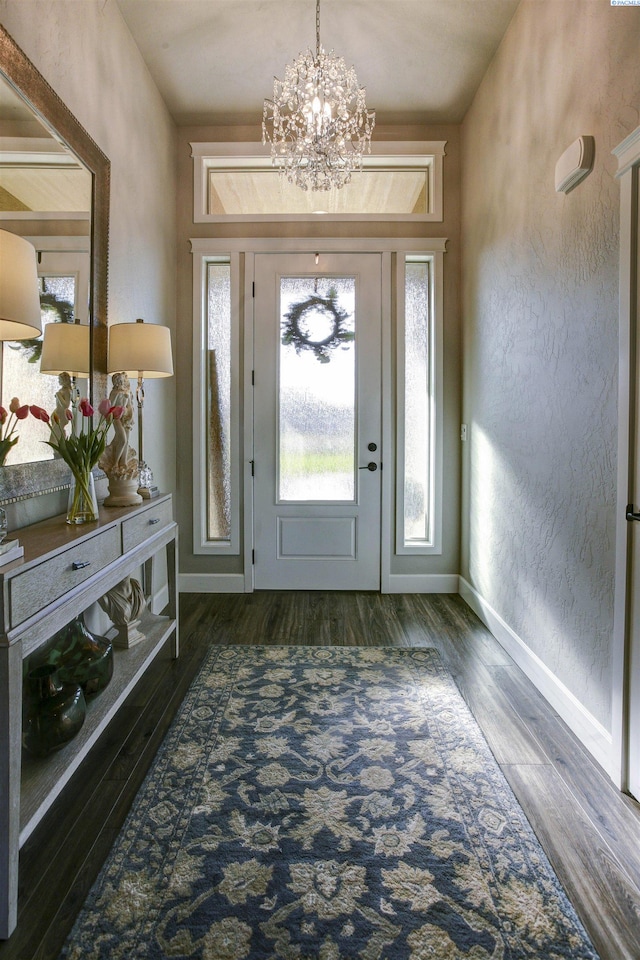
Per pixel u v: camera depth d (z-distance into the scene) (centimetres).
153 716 195
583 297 184
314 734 184
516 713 200
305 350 348
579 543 188
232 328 344
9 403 153
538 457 223
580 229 186
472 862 129
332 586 355
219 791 154
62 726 139
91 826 140
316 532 353
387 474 349
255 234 343
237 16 249
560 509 202
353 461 352
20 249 147
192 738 181
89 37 214
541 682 216
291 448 351
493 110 278
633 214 153
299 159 235
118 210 246
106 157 221
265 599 338
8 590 111
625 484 158
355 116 309
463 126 334
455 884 122
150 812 145
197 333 344
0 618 109
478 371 307
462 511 346
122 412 193
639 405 155
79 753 141
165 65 283
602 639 172
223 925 111
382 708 202
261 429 349
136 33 260
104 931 110
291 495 353
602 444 173
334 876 124
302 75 228
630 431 156
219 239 340
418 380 355
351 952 106
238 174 352
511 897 119
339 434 351
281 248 341
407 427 356
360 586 355
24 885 121
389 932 110
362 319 345
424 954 106
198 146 339
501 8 244
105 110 230
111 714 164
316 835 137
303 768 165
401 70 288
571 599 193
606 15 167
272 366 346
